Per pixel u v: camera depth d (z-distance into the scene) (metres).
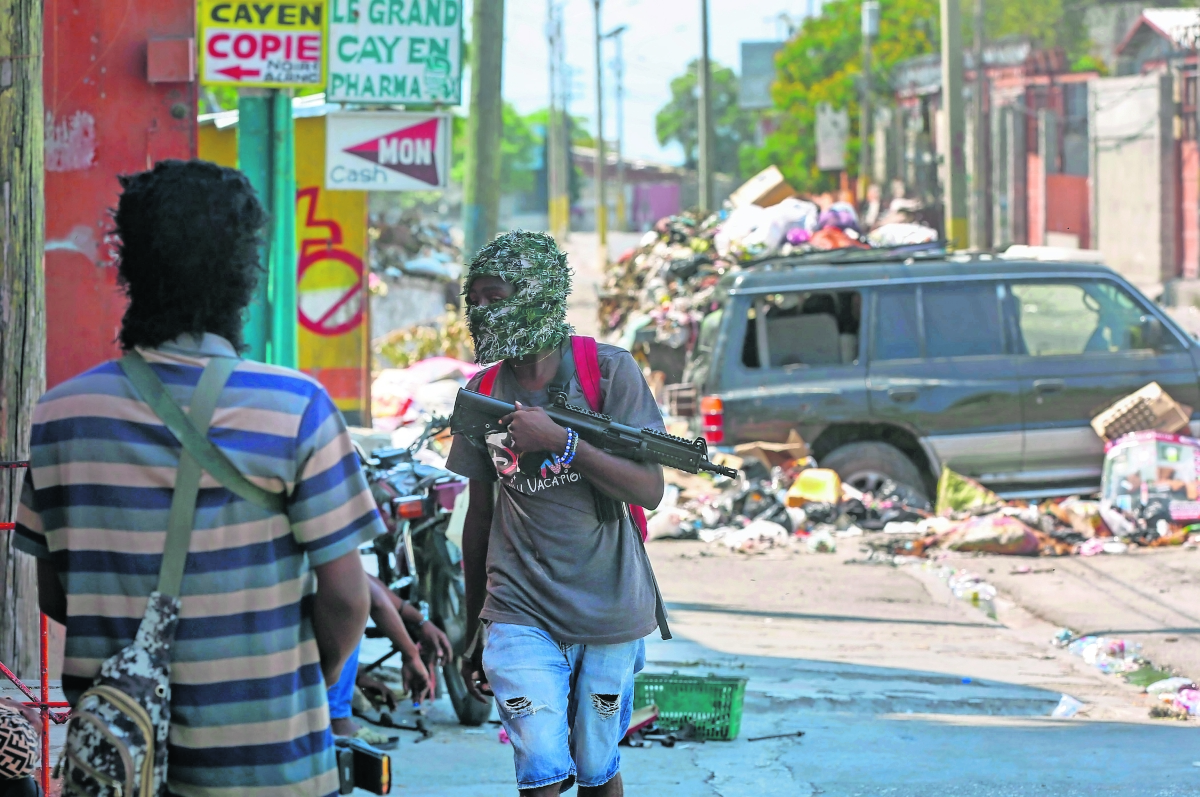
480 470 4.32
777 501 14.55
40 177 6.47
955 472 14.68
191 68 8.45
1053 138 54.91
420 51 12.03
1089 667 9.16
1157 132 46.91
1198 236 45.81
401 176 12.22
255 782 2.78
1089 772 6.13
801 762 6.53
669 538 14.41
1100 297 15.02
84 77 8.43
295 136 16.39
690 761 6.58
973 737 7.07
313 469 2.81
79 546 2.78
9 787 3.89
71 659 2.79
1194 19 54.47
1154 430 14.35
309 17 11.87
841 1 79.44
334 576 2.83
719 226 27.31
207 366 2.81
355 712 7.57
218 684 2.76
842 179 76.44
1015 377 14.71
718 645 9.70
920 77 69.94
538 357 4.24
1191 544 13.43
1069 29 73.06
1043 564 12.83
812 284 14.98
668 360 23.00
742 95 106.50
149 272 2.82
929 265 15.16
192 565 2.75
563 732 4.13
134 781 2.66
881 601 11.45
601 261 73.50
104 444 2.77
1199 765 6.23
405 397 18.12
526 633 4.17
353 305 16.55
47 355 8.41
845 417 14.73
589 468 4.07
